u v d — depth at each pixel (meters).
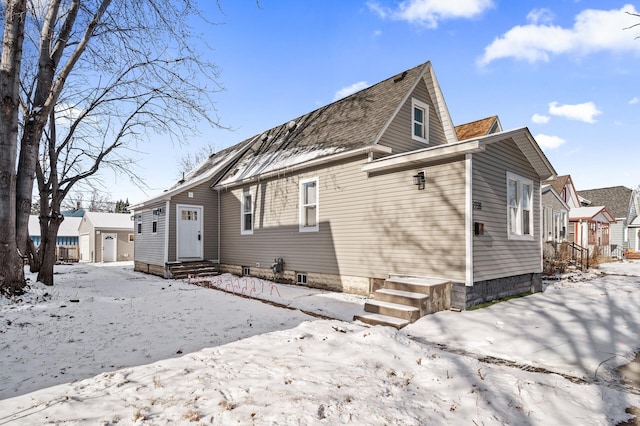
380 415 3.17
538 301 8.46
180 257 15.27
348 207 10.36
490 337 5.79
